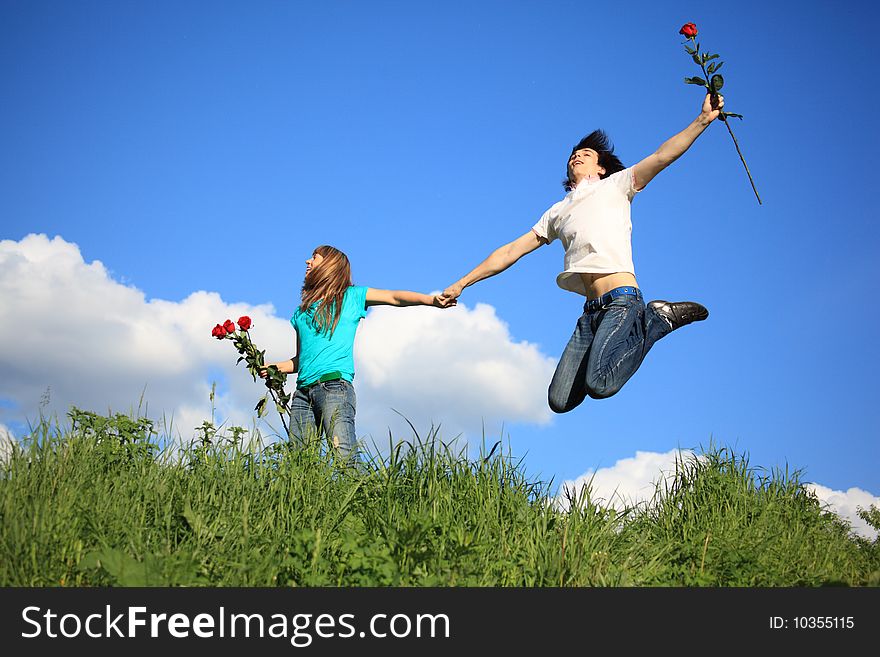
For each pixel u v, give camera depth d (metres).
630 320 5.11
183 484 4.37
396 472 4.76
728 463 6.05
